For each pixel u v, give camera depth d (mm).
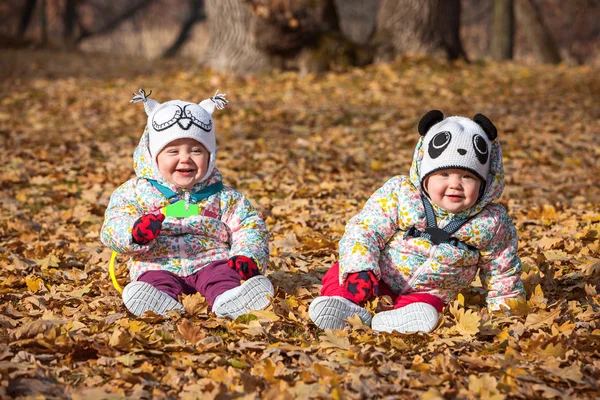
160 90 17172
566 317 4645
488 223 4559
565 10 48906
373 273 4477
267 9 18047
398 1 19453
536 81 18266
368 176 10055
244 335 4352
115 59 27250
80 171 10109
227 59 19062
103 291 5301
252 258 4727
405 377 3779
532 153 11633
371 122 13586
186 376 3785
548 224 7469
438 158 4410
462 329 4391
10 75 20031
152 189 4898
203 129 4852
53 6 56781
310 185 9383
